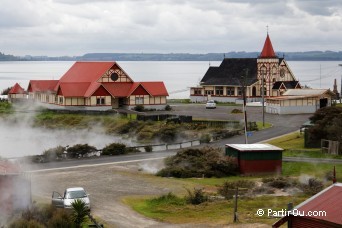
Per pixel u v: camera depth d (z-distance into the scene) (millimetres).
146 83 121625
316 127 72125
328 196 29359
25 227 34938
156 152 75312
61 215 36781
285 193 49906
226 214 42062
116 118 106062
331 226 26922
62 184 54844
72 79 127250
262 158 61688
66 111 114125
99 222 39344
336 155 67250
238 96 136500
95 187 53812
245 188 52062
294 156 67688
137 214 42938
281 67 137625
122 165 65500
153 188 53906
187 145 81188
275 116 104312
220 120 99062
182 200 47781
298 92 114938
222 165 61500
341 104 116438
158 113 112812
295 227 28891
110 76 121375
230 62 143750
